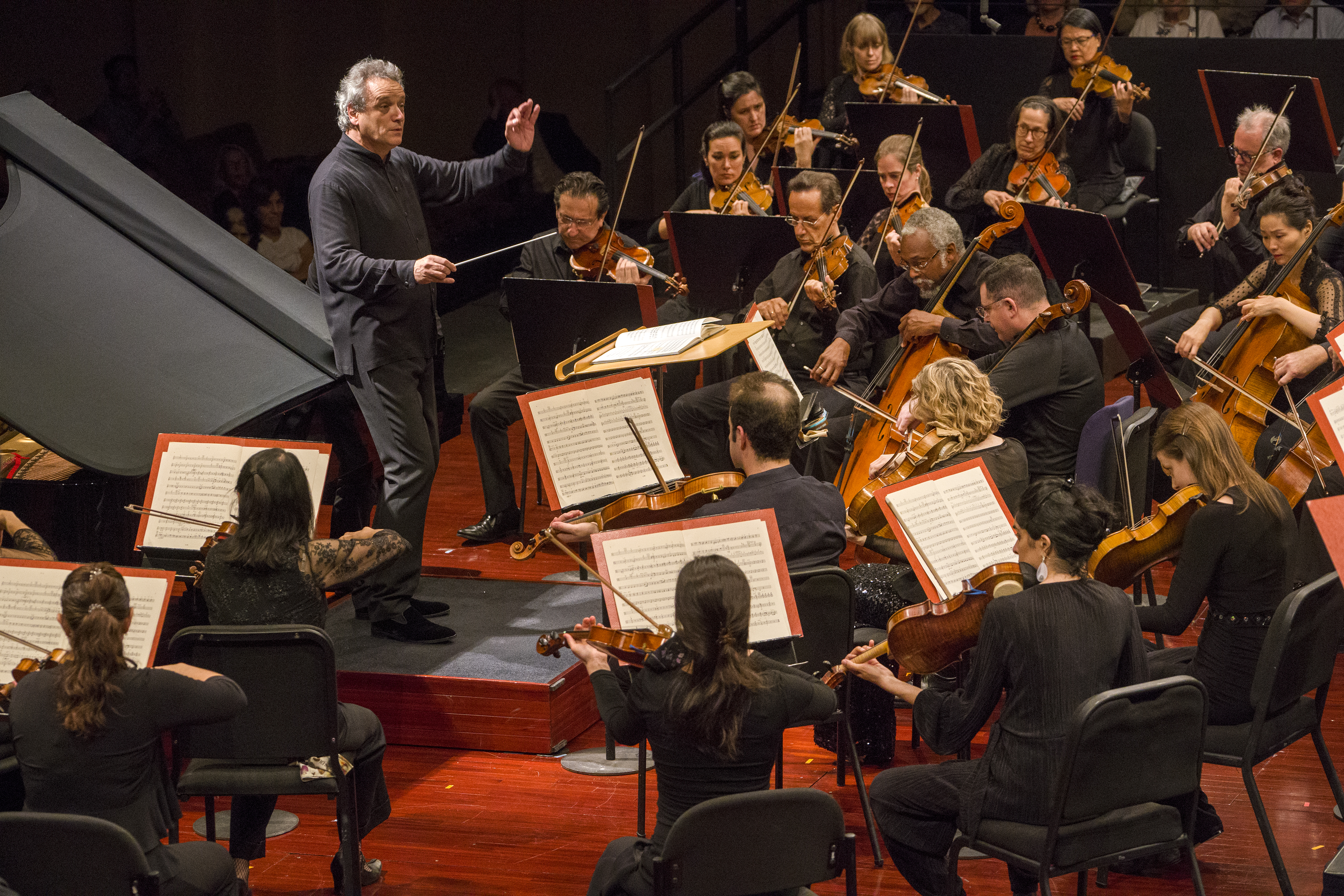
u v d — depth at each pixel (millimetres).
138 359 11039
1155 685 6996
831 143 19047
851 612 8891
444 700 10875
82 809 6969
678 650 6676
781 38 28344
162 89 24047
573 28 29422
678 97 22297
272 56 25641
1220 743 8211
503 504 14617
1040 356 11328
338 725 8227
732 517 7848
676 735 6625
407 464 11578
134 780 7059
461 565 14078
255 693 7992
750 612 7512
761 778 6789
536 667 11047
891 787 7828
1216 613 8391
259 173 25016
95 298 11469
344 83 11305
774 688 6684
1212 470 8508
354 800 8312
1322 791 9922
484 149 27812
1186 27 21000
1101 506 7355
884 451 11211
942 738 7531
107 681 6906
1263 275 13555
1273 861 8047
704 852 6375
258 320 12109
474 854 9352
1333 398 8000
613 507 9188
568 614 12180
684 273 14188
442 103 29094
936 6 22328
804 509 8859
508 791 10227
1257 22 20750
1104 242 12844
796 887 6602
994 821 7344
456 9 29000
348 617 12211
